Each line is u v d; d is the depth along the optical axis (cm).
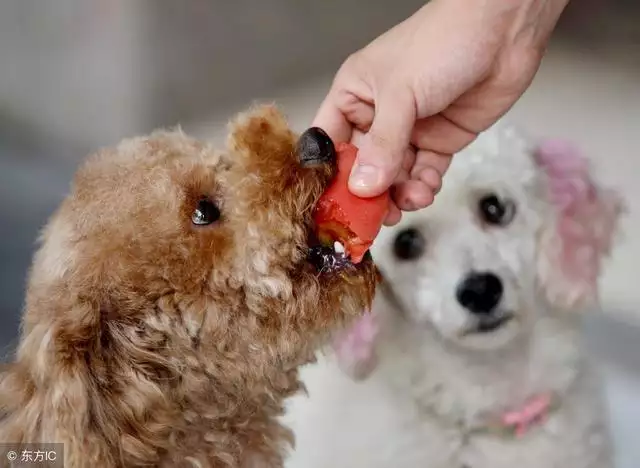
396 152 53
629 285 94
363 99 58
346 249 49
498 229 68
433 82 55
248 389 50
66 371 45
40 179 104
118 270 47
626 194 101
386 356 69
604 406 71
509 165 68
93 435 45
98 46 123
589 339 86
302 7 130
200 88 119
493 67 57
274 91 120
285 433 55
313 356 52
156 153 50
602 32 126
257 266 47
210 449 51
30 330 47
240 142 49
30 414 46
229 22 128
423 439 68
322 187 48
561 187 71
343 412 69
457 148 61
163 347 48
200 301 47
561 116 113
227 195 48
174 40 125
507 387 68
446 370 68
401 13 130
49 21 125
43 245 51
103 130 114
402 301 68
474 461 69
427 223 67
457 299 66
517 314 66
